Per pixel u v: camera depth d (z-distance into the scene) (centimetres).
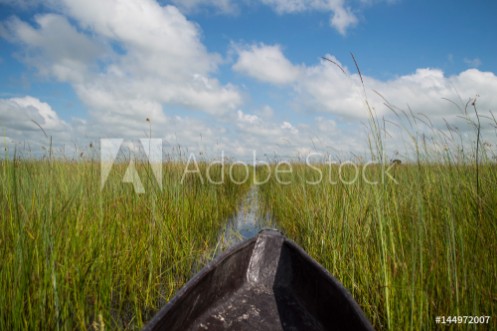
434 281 275
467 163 356
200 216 589
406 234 306
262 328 281
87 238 340
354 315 233
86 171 476
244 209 913
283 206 743
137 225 421
